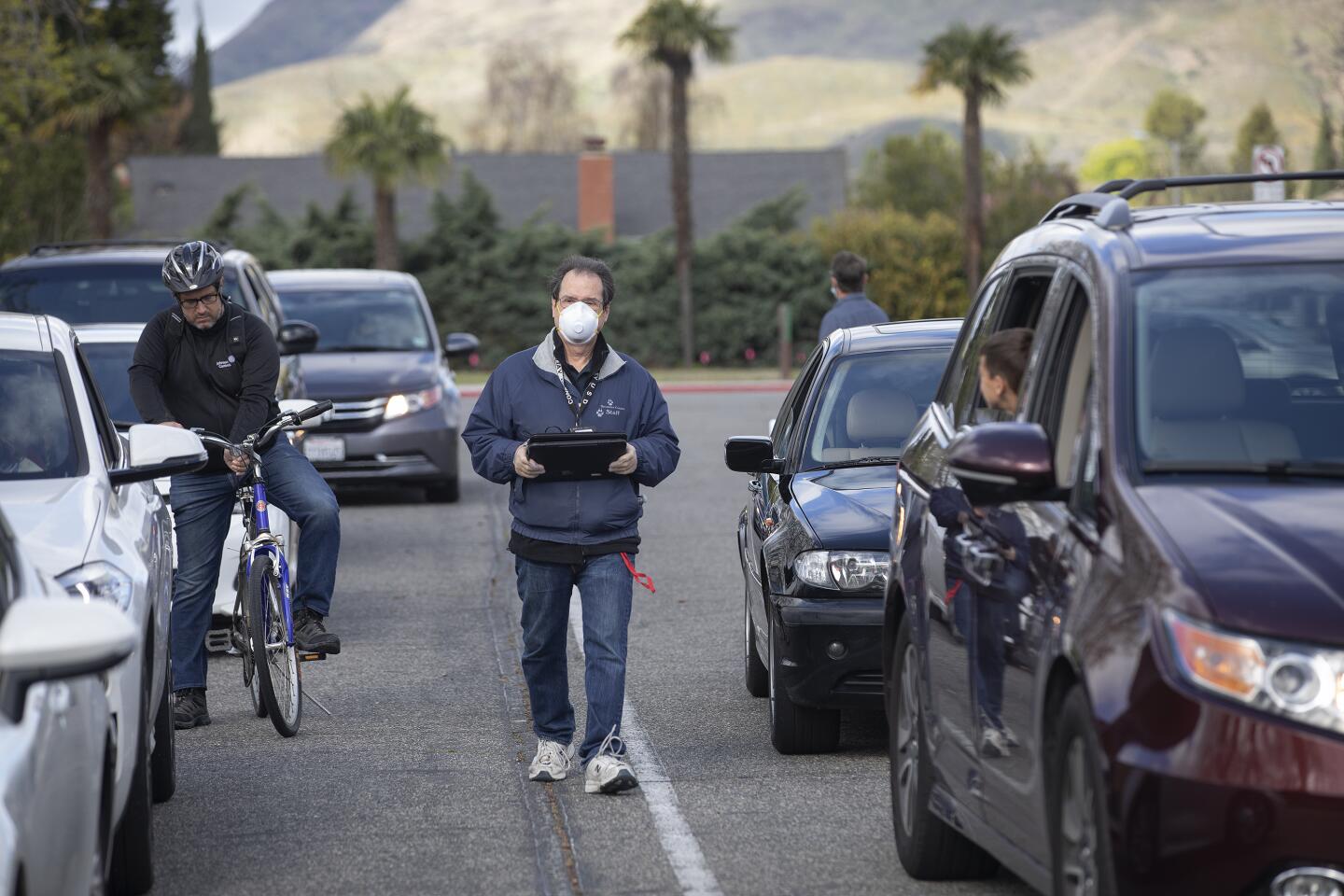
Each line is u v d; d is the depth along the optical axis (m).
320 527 29.50
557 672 24.84
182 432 22.52
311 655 29.47
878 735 27.98
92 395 23.42
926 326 31.61
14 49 109.44
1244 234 17.73
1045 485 15.86
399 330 65.88
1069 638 14.51
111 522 20.08
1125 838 13.26
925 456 20.80
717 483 68.75
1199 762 13.03
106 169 170.00
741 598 42.06
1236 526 14.14
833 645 25.08
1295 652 13.08
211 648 36.44
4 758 12.48
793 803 23.69
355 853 21.56
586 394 23.97
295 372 51.62
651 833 22.28
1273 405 15.95
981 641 17.22
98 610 12.75
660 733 28.23
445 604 41.88
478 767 26.02
